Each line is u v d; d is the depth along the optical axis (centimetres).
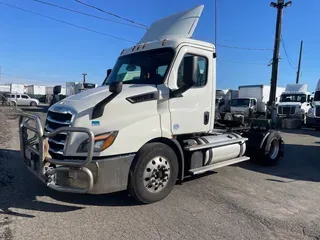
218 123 775
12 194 477
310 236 368
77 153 400
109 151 401
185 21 562
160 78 493
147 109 460
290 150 1029
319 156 926
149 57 526
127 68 552
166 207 446
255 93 2689
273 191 545
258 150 745
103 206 442
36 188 509
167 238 352
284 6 1742
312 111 1794
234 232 373
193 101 526
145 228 375
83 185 390
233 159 643
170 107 488
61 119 435
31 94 5438
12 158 733
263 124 788
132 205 448
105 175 400
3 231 352
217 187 555
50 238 341
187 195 502
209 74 555
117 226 378
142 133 439
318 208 464
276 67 1753
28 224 374
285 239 359
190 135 553
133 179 429
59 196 475
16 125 1584
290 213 440
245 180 613
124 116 437
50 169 399
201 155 547
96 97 450
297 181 620
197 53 532
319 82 1855
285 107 2272
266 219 414
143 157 436
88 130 371
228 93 2873
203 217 414
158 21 632
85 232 359
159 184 461
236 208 451
